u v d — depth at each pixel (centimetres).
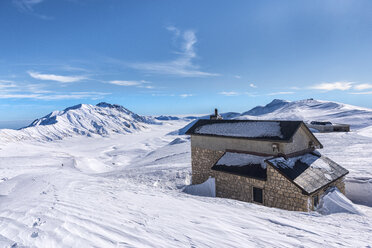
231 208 1007
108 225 620
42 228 557
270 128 1599
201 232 648
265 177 1390
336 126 5653
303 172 1375
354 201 1655
